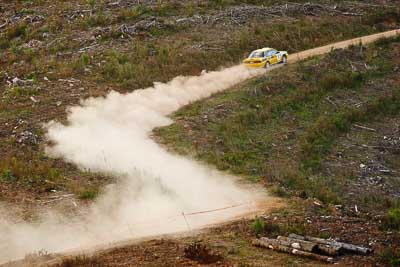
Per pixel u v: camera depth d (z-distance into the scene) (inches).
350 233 1336.1
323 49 3415.4
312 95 2765.7
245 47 3267.7
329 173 2075.5
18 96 2459.4
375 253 1203.9
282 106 2588.6
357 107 2751.0
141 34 3314.5
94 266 1151.6
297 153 2166.6
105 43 3211.1
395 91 2979.8
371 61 3243.1
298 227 1343.5
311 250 1187.9
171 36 3344.0
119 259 1192.8
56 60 2987.2
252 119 2407.7
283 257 1181.7
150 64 2888.8
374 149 2372.0
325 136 2410.2
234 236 1322.6
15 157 1861.5
